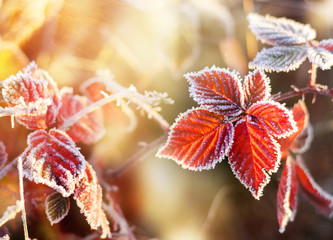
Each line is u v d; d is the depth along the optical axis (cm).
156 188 62
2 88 44
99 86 51
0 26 53
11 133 50
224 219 69
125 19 60
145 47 62
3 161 46
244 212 72
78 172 42
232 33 69
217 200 69
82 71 58
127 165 53
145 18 60
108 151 57
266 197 73
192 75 43
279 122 42
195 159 42
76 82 57
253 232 71
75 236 50
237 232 69
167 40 61
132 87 45
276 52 45
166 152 42
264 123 42
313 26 84
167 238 60
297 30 47
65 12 56
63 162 42
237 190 72
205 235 64
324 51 44
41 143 43
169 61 61
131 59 63
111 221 50
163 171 64
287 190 45
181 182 66
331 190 73
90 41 58
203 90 43
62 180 42
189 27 61
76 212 51
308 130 48
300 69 79
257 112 42
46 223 49
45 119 43
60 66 57
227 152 42
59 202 44
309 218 72
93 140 48
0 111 42
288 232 71
